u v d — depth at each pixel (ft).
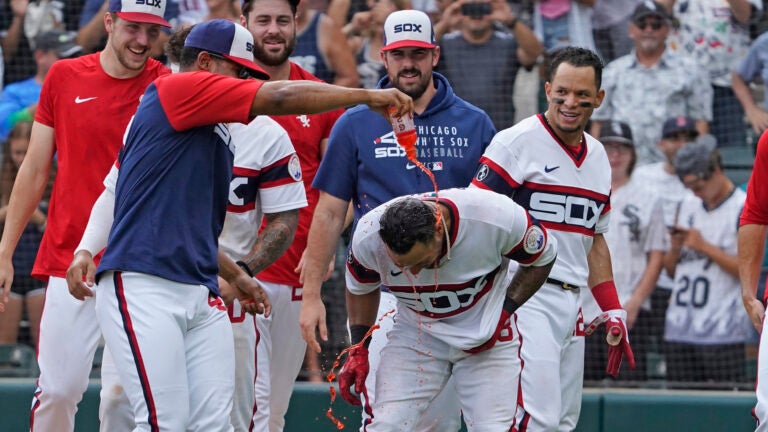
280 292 65.46
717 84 86.17
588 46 86.99
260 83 47.85
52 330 61.82
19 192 62.80
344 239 83.15
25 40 88.28
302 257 64.69
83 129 61.46
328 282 83.35
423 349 53.67
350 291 54.03
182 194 49.06
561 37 87.10
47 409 62.54
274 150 59.21
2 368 82.58
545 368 58.03
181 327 49.29
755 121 85.46
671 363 81.61
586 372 82.28
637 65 86.07
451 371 55.11
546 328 58.65
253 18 64.49
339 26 86.58
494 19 86.99
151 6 60.29
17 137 85.71
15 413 79.46
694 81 85.61
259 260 57.93
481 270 50.55
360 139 59.98
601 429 78.89
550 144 58.90
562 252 59.47
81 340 61.62
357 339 54.60
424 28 59.41
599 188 59.93
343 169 60.13
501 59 87.04
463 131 60.85
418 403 53.93
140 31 60.23
